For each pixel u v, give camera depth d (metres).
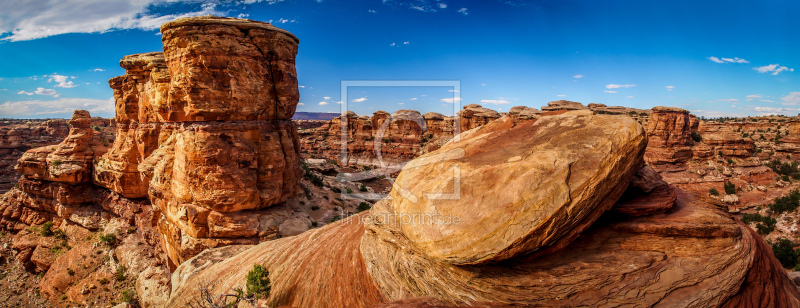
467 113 92.44
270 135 27.97
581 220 9.06
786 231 50.12
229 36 25.38
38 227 44.91
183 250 25.44
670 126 81.31
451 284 10.27
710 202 11.92
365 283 13.12
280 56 28.31
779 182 69.25
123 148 39.69
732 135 82.88
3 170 83.44
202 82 25.00
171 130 32.88
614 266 9.13
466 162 10.95
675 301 8.54
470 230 9.03
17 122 146.75
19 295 36.03
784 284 11.07
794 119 92.31
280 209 28.00
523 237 8.48
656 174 11.66
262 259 17.36
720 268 9.01
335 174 58.47
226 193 24.83
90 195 43.78
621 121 10.59
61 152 43.50
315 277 14.51
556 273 9.21
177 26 24.88
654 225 9.72
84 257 36.31
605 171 9.02
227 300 15.10
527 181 9.01
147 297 28.00
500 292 9.50
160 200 29.30
